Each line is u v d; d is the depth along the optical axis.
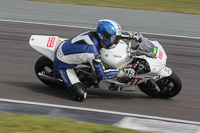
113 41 21.33
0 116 18.08
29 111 19.83
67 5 48.72
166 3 51.66
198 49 34.78
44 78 23.84
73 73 22.69
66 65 22.48
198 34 39.19
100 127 17.31
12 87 24.06
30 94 23.00
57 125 17.12
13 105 20.64
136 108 21.75
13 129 16.41
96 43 21.41
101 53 22.08
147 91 23.70
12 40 34.47
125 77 22.27
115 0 52.34
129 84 22.77
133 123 18.92
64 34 37.06
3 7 45.94
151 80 22.75
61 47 22.72
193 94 24.81
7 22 39.84
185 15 46.31
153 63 21.88
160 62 22.09
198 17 45.78
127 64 22.22
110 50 22.03
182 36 38.16
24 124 17.03
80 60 21.77
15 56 30.67
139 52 21.98
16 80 25.62
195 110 22.06
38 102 21.66
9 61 29.42
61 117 18.78
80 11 46.00
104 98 23.28
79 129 16.78
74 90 22.03
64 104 21.61
